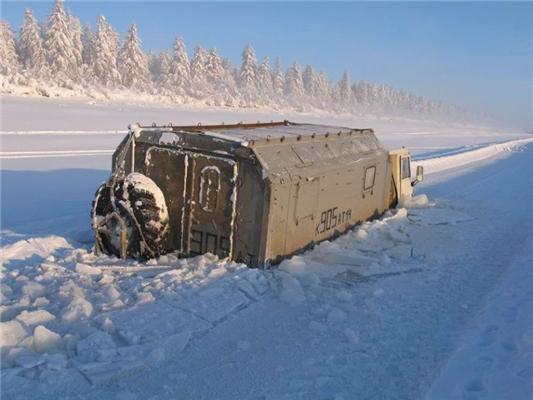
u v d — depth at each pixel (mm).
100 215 7016
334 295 6164
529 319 5523
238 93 78688
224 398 3996
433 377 4434
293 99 94812
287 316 5512
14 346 4352
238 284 5969
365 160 9219
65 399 3812
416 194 14680
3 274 6102
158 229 6785
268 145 6832
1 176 13273
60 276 6086
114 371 4148
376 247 8328
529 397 3994
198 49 75000
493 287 6895
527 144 43438
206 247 6832
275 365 4520
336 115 91812
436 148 33469
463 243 9156
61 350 4438
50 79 53938
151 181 6906
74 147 19438
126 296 5598
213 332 5039
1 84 43219
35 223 9227
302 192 7047
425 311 5938
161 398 3943
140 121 33688
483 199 14219
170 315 5219
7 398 3762
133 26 64562
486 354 4832
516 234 10133
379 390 4207
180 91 67500
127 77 64750
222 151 6582
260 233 6441
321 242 7945
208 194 6730
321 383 4270
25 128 24156
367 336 5176
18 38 62312
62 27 58156
